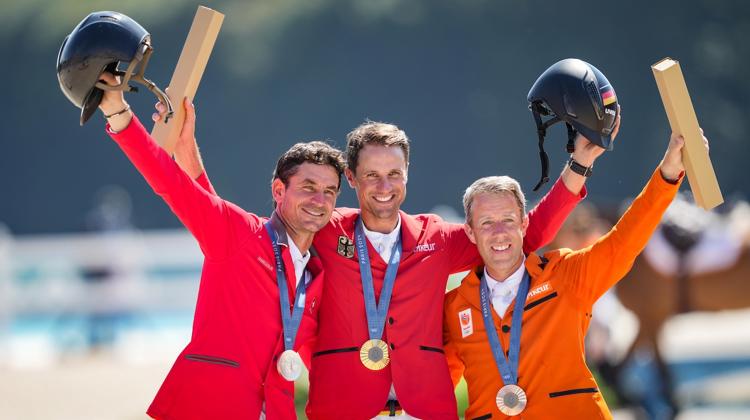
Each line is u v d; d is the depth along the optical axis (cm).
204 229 1669
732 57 14162
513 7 14712
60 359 5509
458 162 14600
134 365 5231
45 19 15388
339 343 1791
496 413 1783
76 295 5875
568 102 1728
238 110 14900
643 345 3959
